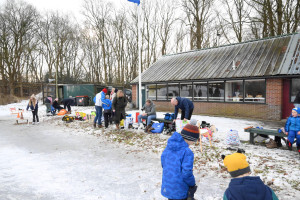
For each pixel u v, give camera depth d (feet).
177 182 7.62
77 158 19.38
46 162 18.29
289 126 17.93
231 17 74.90
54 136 29.55
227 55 49.75
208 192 12.34
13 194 12.31
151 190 12.70
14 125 40.42
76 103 80.53
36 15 126.21
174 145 7.91
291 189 12.32
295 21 55.06
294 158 17.12
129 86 113.80
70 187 13.23
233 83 43.68
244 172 5.79
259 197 5.36
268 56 41.65
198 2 80.18
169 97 55.72
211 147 20.98
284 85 37.88
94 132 30.32
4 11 113.29
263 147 20.62
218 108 46.34
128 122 31.68
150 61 110.83
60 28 137.80
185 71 52.54
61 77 132.67
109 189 12.90
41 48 142.82
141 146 22.88
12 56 115.96
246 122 36.55
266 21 58.23
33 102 40.34
